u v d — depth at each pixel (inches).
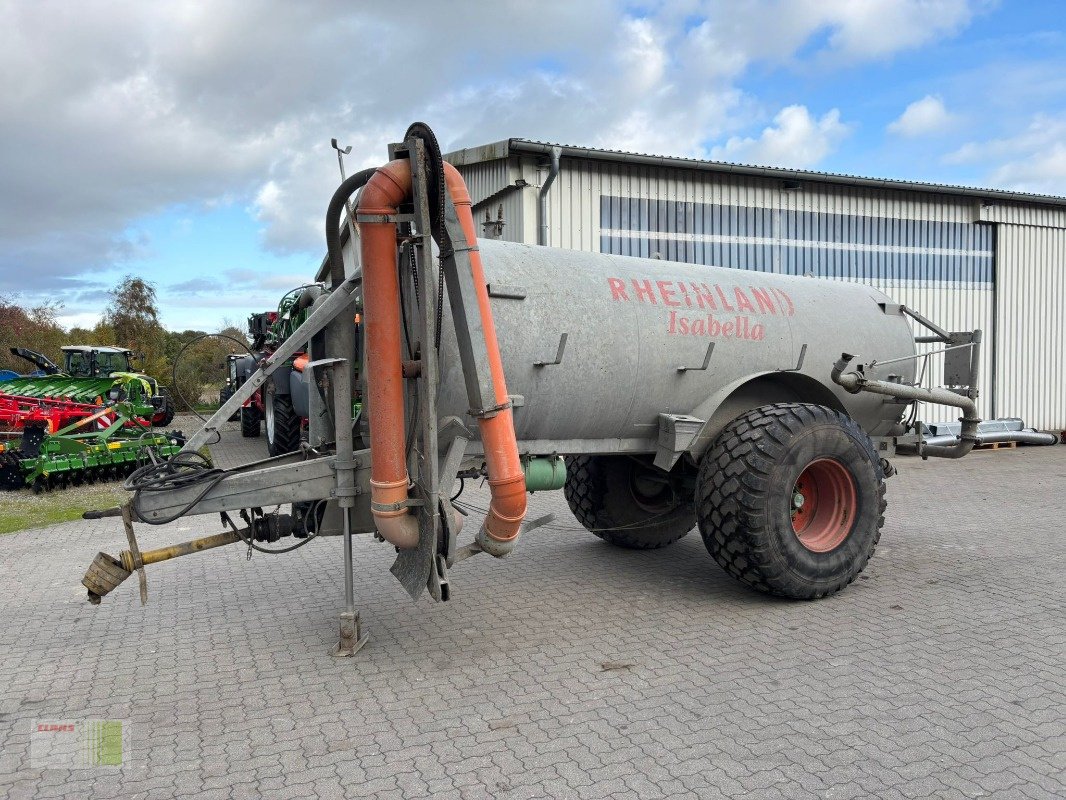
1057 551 241.9
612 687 141.9
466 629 175.2
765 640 164.9
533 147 412.2
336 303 155.9
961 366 246.1
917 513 308.0
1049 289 597.9
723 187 478.6
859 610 184.2
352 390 165.6
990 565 224.8
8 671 154.2
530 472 181.8
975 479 398.3
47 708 137.0
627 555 242.5
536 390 173.8
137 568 154.2
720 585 207.6
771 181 492.7
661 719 128.6
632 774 111.3
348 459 156.2
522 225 425.7
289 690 143.3
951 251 560.4
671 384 191.8
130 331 1228.5
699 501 186.2
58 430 410.6
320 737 124.6
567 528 280.5
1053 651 156.7
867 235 528.4
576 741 121.5
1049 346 600.7
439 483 149.6
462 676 148.4
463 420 165.9
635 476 241.8
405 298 160.1
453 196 146.6
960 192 541.3
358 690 142.8
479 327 147.5
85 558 247.8
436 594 144.2
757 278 221.0
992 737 120.6
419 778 111.3
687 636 168.2
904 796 104.6
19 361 1040.2
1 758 119.6
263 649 164.7
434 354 144.1
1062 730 122.8
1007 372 585.9
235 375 634.8
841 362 198.2
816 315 219.1
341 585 212.8
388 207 142.9
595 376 180.2
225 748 121.5
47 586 215.2
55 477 375.2
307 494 157.6
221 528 293.9
